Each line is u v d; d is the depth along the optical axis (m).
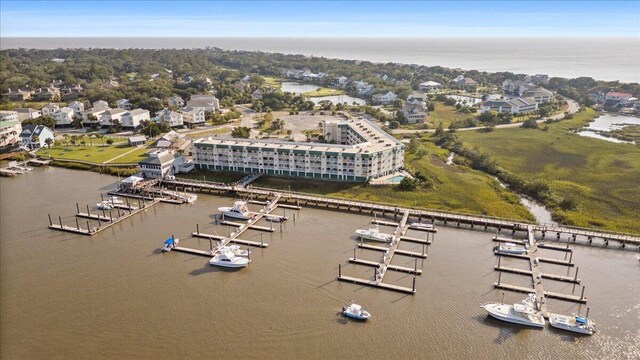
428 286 102.56
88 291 101.25
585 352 82.62
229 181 169.38
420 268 110.06
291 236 127.62
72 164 192.88
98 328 88.94
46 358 81.25
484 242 123.69
